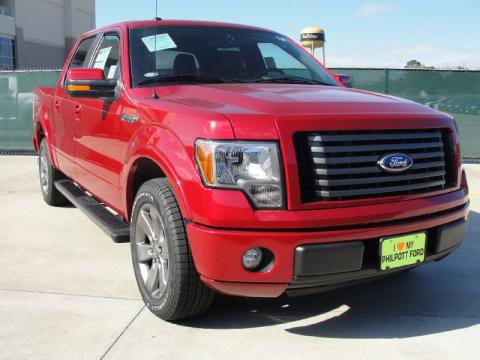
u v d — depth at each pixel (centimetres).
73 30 5819
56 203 650
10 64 4850
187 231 301
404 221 310
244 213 280
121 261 453
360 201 296
